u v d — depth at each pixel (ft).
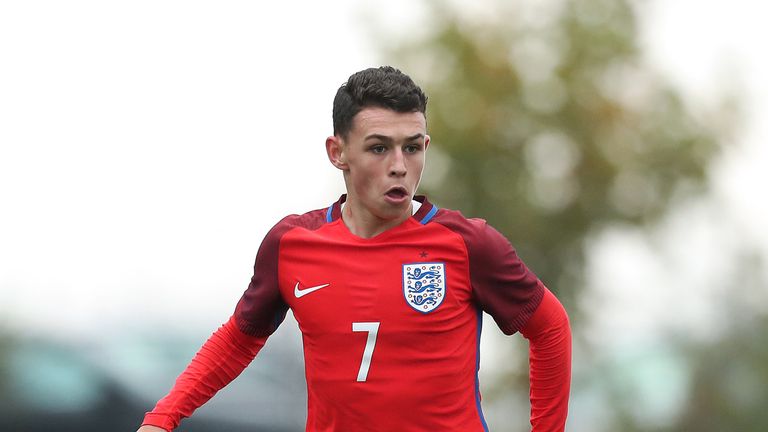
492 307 55.83
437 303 54.75
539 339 56.95
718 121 165.27
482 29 165.89
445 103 162.81
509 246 56.13
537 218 162.91
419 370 54.75
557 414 57.93
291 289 56.65
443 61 165.89
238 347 59.36
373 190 54.54
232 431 168.04
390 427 54.85
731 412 163.63
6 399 163.02
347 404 55.26
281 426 172.45
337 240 56.08
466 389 55.62
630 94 166.50
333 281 55.67
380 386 54.80
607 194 165.07
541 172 164.86
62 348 171.22
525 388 164.45
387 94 54.24
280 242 56.95
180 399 58.95
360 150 54.54
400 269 55.11
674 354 168.96
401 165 54.08
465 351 55.52
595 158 163.73
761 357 164.96
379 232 55.83
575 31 165.27
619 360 169.78
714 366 165.89
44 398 163.63
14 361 166.40
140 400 167.12
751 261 167.12
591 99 164.45
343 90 55.83
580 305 166.50
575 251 165.99
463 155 162.09
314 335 56.03
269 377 177.27
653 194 164.76
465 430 55.36
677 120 164.35
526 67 166.20
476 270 55.21
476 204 163.12
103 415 164.55
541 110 163.94
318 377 55.98
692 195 165.27
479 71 164.14
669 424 164.35
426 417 54.85
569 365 57.67
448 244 55.11
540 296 56.49
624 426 163.53
